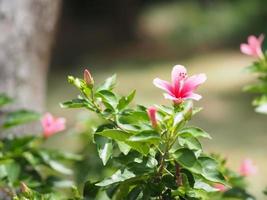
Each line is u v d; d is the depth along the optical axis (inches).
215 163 116.5
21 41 224.7
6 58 221.0
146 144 114.6
